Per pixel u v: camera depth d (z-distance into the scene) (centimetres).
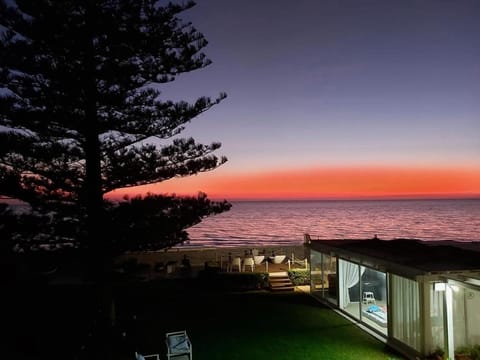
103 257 1102
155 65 1109
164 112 1125
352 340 1024
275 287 1584
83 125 1042
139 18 1073
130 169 1096
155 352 948
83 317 1158
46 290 1371
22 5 969
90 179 1084
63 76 985
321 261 1453
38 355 909
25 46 955
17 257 1158
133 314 1257
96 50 1056
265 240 5284
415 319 932
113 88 1073
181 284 1638
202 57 1159
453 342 878
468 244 1430
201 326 1141
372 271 1355
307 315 1248
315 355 925
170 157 1154
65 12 1006
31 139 1038
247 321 1188
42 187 1078
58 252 1099
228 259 1909
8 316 1159
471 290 866
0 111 984
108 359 905
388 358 905
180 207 1172
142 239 1121
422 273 891
